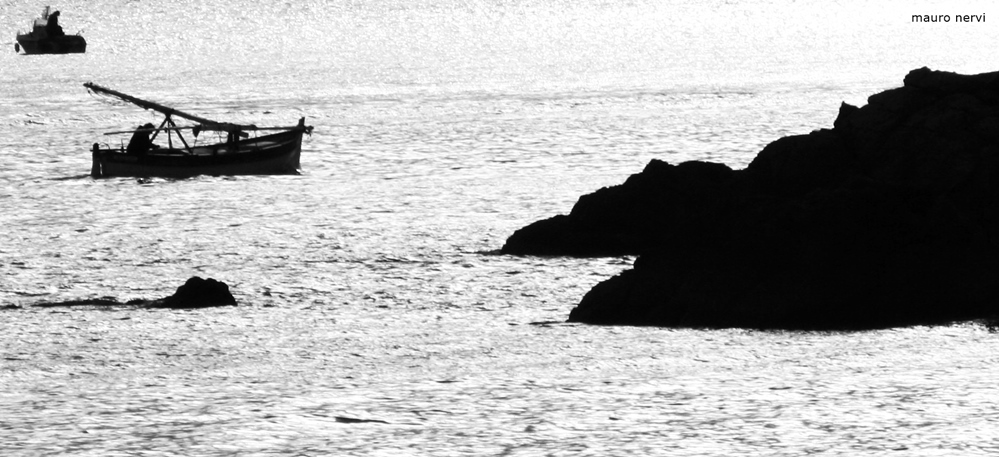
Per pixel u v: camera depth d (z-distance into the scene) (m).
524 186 169.38
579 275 109.44
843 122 105.00
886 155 101.12
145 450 55.75
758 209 88.19
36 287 108.25
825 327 82.62
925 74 104.25
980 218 96.69
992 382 66.06
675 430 58.06
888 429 57.53
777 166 102.94
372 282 107.69
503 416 60.88
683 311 85.94
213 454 55.12
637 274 89.31
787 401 62.94
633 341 79.69
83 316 91.50
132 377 71.44
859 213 86.50
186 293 97.19
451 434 57.91
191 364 75.38
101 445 56.50
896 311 83.75
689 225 91.75
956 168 97.81
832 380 67.50
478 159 198.25
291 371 72.69
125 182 178.12
